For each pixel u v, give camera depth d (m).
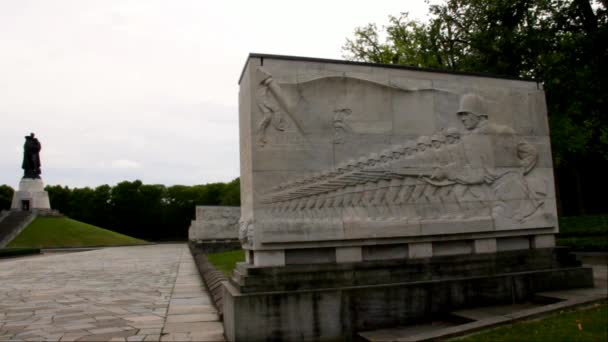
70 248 52.47
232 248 39.59
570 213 45.66
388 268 9.31
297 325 8.38
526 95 11.20
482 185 10.42
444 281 9.40
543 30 19.55
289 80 9.28
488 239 10.34
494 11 20.70
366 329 8.75
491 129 10.68
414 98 10.12
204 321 10.84
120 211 92.25
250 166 8.99
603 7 18.33
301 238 8.87
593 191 44.81
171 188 98.12
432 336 7.49
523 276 9.98
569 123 24.33
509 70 20.78
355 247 9.29
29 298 14.96
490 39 21.06
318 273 8.84
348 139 9.52
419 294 9.17
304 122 9.26
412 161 9.88
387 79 9.97
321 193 9.17
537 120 11.23
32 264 30.44
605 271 12.77
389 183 9.70
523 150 10.91
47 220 61.69
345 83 9.65
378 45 33.97
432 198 9.94
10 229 55.66
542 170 11.09
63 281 20.00
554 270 10.29
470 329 7.63
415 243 9.70
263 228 8.72
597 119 20.95
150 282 19.27
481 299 9.58
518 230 10.59
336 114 9.48
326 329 8.52
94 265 28.66
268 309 8.29
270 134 9.03
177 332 9.68
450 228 9.87
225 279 14.73
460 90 10.56
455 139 10.34
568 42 18.58
